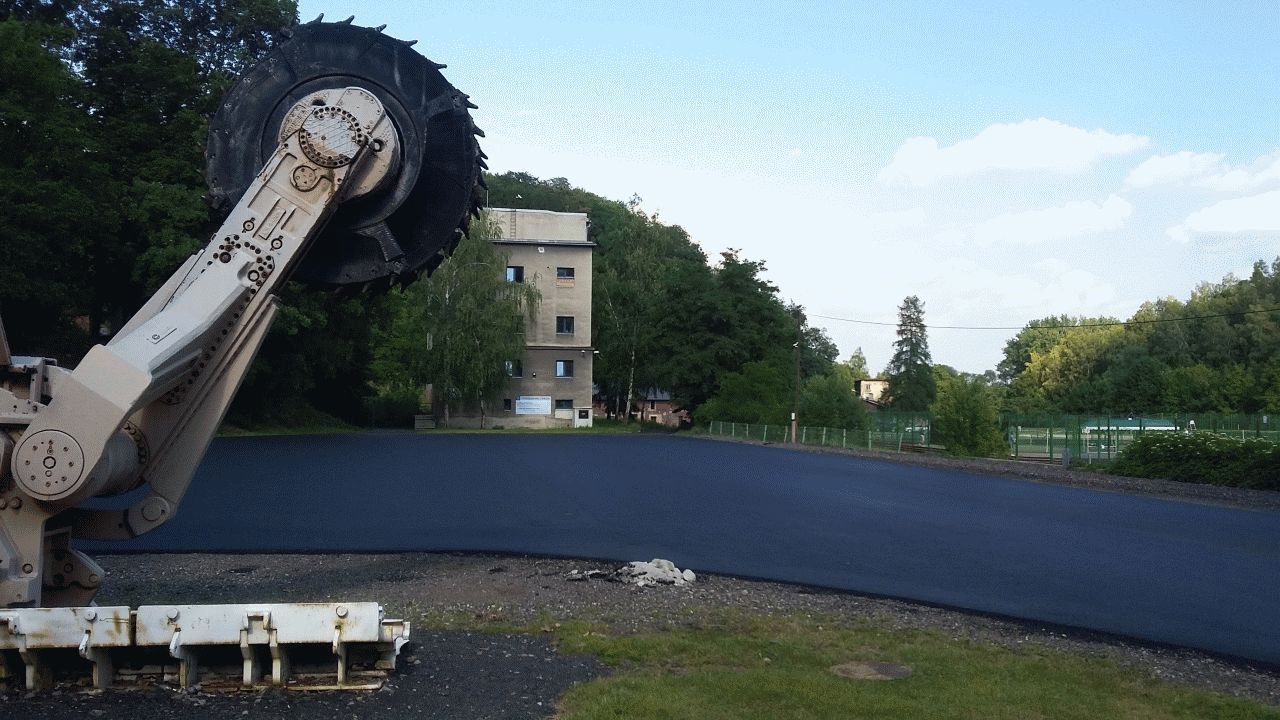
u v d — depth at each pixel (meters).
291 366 56.28
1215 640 11.56
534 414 80.69
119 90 46.66
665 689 7.83
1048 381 112.81
